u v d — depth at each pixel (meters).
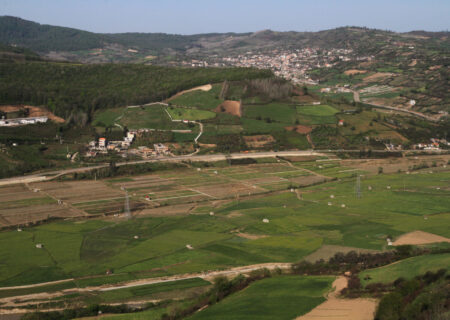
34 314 120.50
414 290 115.25
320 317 111.00
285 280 137.50
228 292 133.50
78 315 121.06
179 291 136.25
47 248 174.12
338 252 162.88
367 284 127.81
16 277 148.88
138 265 157.88
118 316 119.69
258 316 113.44
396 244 169.00
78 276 149.62
